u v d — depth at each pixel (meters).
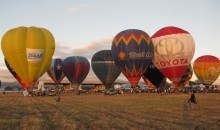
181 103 33.41
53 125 15.32
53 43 45.81
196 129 14.33
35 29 44.94
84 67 72.44
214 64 72.12
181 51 52.12
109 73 67.44
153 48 53.12
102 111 23.84
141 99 43.34
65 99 45.12
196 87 79.31
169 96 53.66
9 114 21.27
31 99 45.78
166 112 22.94
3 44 43.78
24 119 17.88
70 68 72.12
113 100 41.16
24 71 43.94
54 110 24.70
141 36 51.97
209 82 73.44
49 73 75.19
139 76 52.66
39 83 85.00
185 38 52.56
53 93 63.66
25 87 44.94
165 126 15.07
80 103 34.50
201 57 74.19
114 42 53.53
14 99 45.72
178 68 52.69
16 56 43.09
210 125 15.67
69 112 22.98
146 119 18.28
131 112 22.95
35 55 43.41
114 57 53.81
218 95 56.88
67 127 14.66
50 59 45.72
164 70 53.88
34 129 13.95
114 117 19.52
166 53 52.59
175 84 54.00
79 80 73.44
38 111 23.73
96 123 16.22
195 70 74.50
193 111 23.83
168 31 53.53
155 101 37.78
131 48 51.09
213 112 22.95
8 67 47.81
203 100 38.84
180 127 14.80
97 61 67.81
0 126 14.84
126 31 53.06
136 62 51.38
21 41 43.06
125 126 15.16
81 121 17.22
